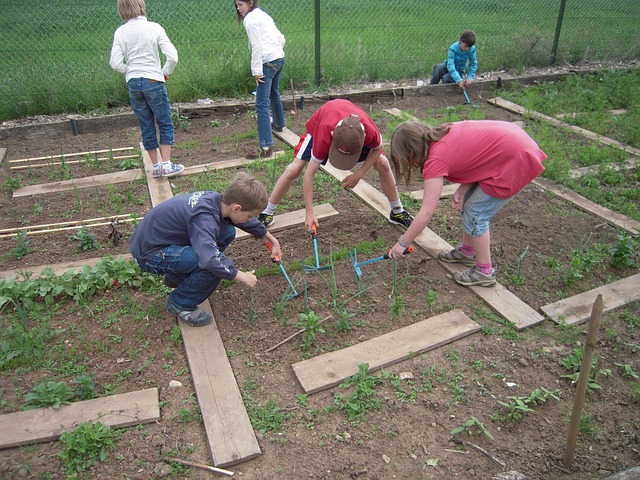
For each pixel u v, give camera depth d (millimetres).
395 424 2949
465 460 2760
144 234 3475
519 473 2682
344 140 3463
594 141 6977
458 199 3762
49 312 3834
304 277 4012
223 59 8555
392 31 10938
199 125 7559
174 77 8227
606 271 4285
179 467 2703
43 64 8312
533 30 10336
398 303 3703
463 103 8562
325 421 2969
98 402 3059
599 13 12336
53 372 3316
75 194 5602
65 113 7805
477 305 3883
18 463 2734
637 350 3475
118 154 6648
